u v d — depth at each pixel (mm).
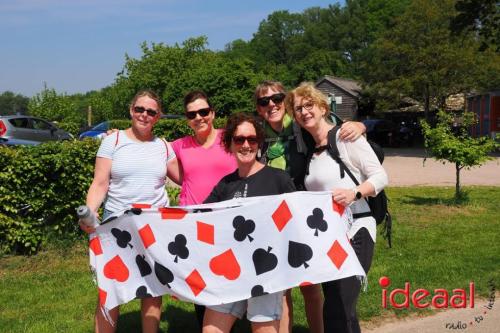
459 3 20188
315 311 4094
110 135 3949
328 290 3543
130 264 3609
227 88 24078
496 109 29594
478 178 15820
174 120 15312
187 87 25891
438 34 31250
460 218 9258
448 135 10664
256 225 3408
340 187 3605
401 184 14531
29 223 6727
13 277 6039
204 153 4113
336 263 3357
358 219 3633
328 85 44000
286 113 4062
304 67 65188
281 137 4023
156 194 3957
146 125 3908
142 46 39219
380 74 33906
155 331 3754
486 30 20438
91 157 6949
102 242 3629
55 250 6840
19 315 4934
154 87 37812
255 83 24391
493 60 30547
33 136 18375
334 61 67250
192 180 4117
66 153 6742
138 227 3525
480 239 7656
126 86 39344
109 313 3705
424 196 11820
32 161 6594
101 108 42000
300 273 3348
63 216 6973
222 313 3348
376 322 4789
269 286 3328
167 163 4137
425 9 31656
